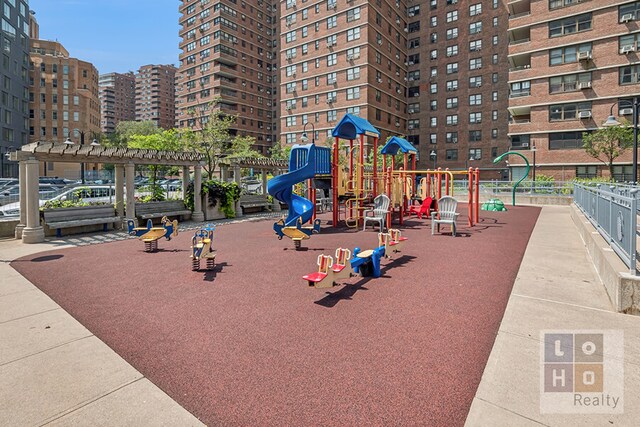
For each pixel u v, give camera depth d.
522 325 4.48
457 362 3.73
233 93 75.81
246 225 15.42
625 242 5.54
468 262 8.21
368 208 15.46
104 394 3.25
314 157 13.48
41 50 92.81
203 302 5.67
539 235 11.73
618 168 33.06
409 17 60.34
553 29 36.16
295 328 4.64
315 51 54.97
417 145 59.66
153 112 165.12
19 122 68.88
